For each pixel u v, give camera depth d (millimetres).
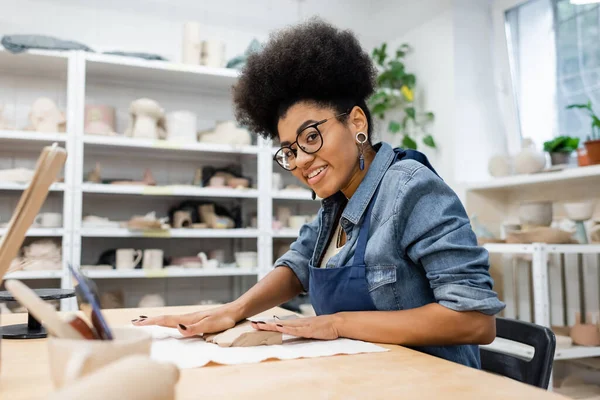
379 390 546
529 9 2889
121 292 2863
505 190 2869
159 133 2820
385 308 968
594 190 2377
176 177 3195
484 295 842
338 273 999
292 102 1046
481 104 2992
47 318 438
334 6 3654
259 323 848
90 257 2941
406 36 3389
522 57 2951
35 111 2580
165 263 2920
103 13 3047
